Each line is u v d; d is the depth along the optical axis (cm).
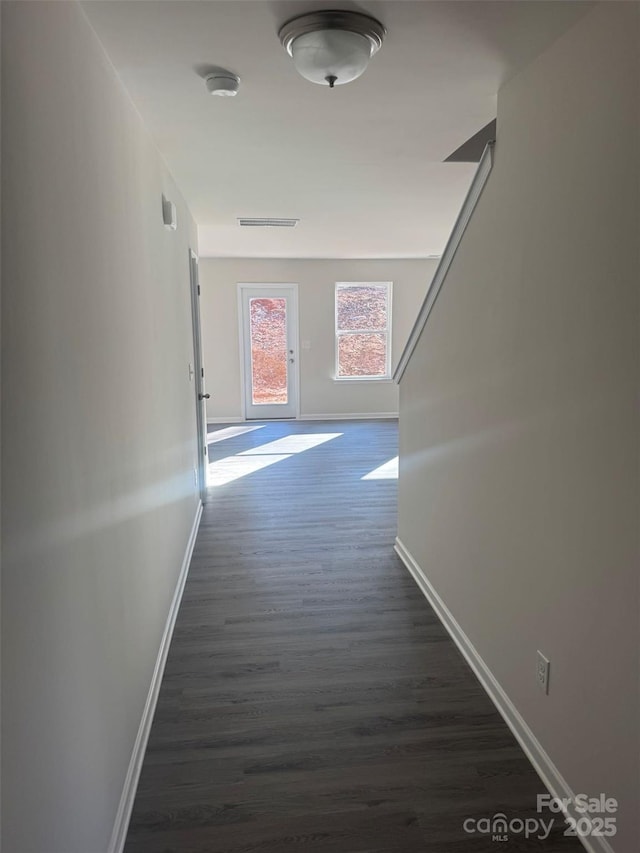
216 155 321
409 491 361
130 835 175
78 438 144
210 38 184
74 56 151
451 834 174
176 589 320
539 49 185
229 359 891
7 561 100
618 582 152
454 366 272
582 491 167
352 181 387
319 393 919
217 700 238
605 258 153
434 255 835
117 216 198
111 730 169
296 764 203
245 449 718
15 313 105
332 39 175
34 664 112
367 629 293
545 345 186
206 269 866
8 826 98
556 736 185
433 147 314
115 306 191
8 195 103
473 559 255
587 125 160
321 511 481
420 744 211
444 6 164
